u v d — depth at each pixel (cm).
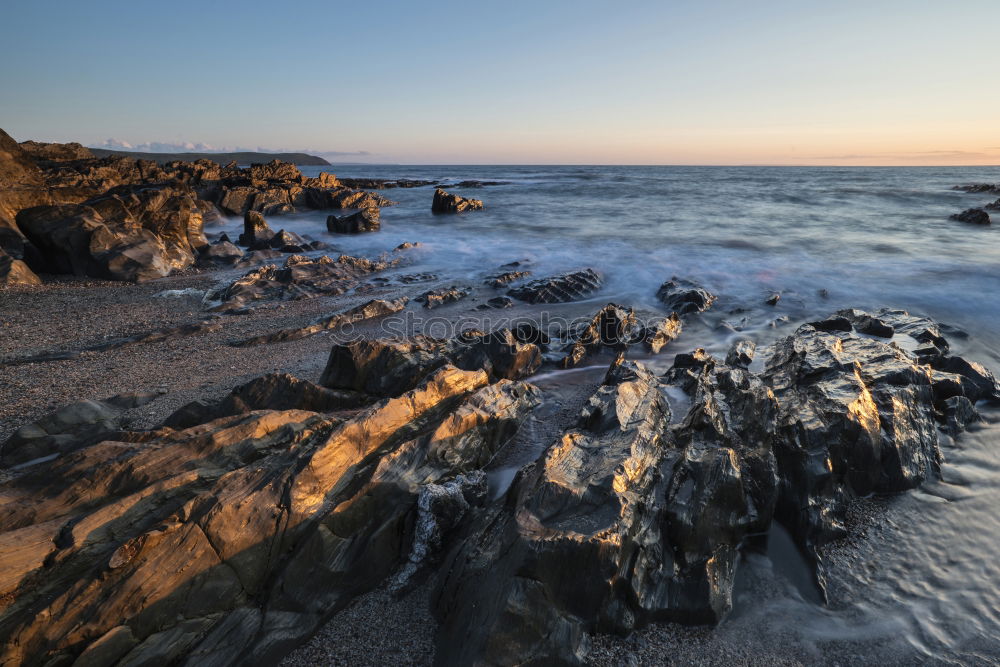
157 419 700
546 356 959
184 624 384
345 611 429
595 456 507
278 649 391
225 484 454
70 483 454
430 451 552
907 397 649
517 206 3881
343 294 1470
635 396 635
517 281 1625
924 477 583
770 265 1762
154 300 1377
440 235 2603
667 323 1118
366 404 709
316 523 449
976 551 484
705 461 503
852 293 1406
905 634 407
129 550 380
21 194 1902
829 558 485
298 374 883
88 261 1627
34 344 1038
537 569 384
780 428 582
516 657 357
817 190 5119
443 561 468
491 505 519
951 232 2369
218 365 926
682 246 2145
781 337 1084
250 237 2269
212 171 4500
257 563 421
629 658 385
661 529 452
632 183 7012
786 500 523
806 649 397
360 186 6731
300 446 527
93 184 2966
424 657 386
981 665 379
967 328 1117
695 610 415
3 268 1479
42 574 368
